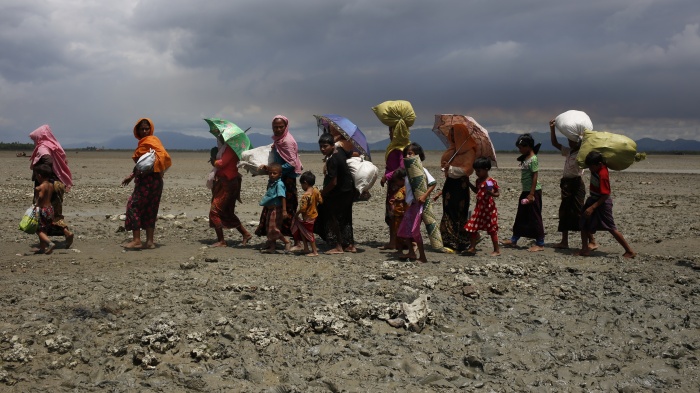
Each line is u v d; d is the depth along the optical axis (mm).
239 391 4832
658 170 45469
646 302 7160
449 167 9906
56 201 9867
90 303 6551
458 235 10000
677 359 5633
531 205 10281
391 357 5508
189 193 22422
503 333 6148
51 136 9938
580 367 5453
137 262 8922
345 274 8156
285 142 9805
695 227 13883
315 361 5422
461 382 5090
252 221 14461
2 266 8500
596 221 9625
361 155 10180
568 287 7730
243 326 6051
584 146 9703
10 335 5641
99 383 4938
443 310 6746
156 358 5305
